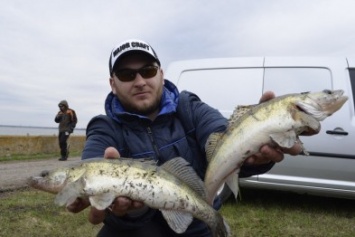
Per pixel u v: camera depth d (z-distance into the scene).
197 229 0.98
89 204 0.85
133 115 0.97
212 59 2.32
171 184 0.84
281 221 1.83
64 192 0.82
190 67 2.35
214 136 0.96
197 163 1.02
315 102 0.94
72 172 0.85
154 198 0.83
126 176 0.82
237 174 0.95
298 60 2.16
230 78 2.24
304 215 1.97
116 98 1.03
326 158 2.01
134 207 0.84
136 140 0.97
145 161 0.85
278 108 0.93
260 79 2.18
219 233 0.88
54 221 1.72
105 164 0.84
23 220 1.72
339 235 1.64
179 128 1.01
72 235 1.56
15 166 3.98
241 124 0.94
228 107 2.18
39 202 2.08
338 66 2.09
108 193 0.82
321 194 2.05
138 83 0.97
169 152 0.97
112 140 0.97
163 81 1.06
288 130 0.92
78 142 7.54
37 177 0.88
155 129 0.99
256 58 2.23
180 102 1.04
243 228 1.70
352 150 1.98
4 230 1.58
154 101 1.00
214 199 0.97
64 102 4.85
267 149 0.91
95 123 1.00
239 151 0.93
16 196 2.26
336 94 0.95
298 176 2.06
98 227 1.65
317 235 1.64
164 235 1.00
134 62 0.97
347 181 1.99
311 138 2.04
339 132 2.01
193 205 0.85
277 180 2.08
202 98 2.26
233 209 2.05
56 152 6.29
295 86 2.12
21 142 5.52
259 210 2.04
